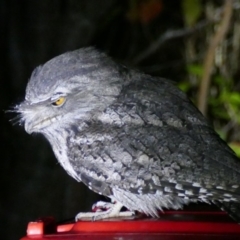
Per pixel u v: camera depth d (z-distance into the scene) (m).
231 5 3.46
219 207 2.84
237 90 3.66
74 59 2.95
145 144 2.88
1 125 3.39
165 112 2.90
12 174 3.39
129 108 2.91
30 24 3.41
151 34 3.68
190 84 3.66
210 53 3.46
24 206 3.39
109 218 2.87
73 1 3.41
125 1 3.62
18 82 3.40
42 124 2.96
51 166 3.39
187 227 2.76
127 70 2.97
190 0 3.50
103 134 2.91
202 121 2.91
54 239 2.74
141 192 2.87
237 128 3.66
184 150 2.87
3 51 3.41
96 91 2.94
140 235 2.73
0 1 3.41
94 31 3.43
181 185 2.85
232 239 2.73
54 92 2.94
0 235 3.39
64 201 3.39
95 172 2.90
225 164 2.86
